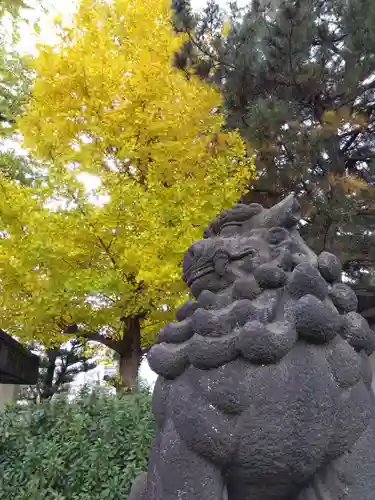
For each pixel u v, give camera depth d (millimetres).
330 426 1495
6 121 8219
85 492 3174
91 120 6113
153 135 6293
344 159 7145
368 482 1490
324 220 6000
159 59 6461
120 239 5520
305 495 1527
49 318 6082
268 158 6391
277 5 6434
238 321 1584
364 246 6410
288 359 1521
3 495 3203
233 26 6965
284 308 1604
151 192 5762
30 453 3316
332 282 1784
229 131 6660
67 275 5555
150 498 1578
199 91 6273
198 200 5582
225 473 1524
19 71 8219
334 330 1555
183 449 1521
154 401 1719
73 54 6043
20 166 7992
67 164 6164
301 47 6137
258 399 1473
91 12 6383
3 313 6195
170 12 6680
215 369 1549
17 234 5578
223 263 1804
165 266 5211
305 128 5965
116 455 3295
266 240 1829
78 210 5344
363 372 1626
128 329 7117
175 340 1735
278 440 1452
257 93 6664
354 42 5777
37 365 7312
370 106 6586
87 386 4227
